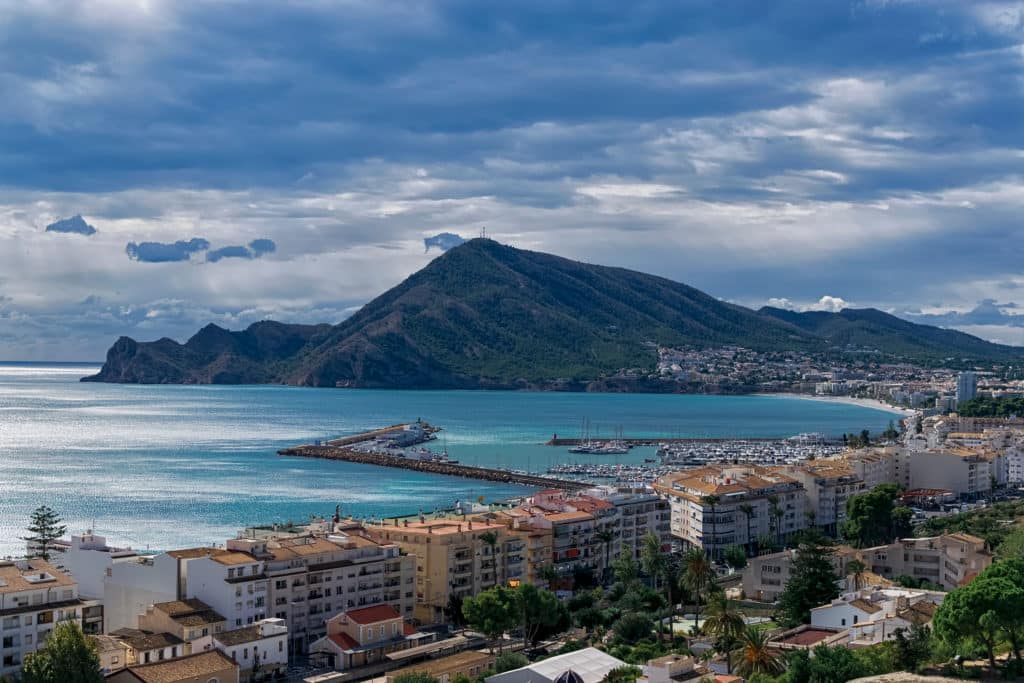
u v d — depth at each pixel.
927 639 179.88
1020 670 163.75
